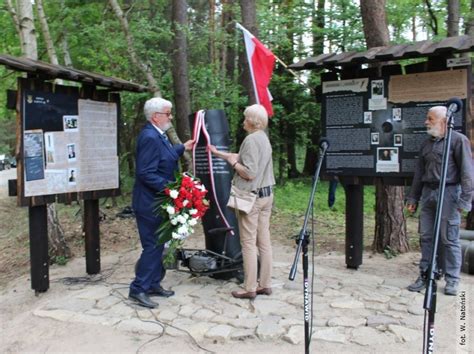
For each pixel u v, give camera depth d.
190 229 4.25
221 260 4.80
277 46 10.93
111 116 5.48
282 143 12.80
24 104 4.41
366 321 3.82
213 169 4.82
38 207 4.75
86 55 10.86
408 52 4.51
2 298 4.97
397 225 6.22
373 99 4.95
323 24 11.51
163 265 4.62
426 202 4.48
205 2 13.48
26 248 7.95
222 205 4.82
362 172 5.06
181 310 4.10
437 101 4.61
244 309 4.11
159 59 10.21
